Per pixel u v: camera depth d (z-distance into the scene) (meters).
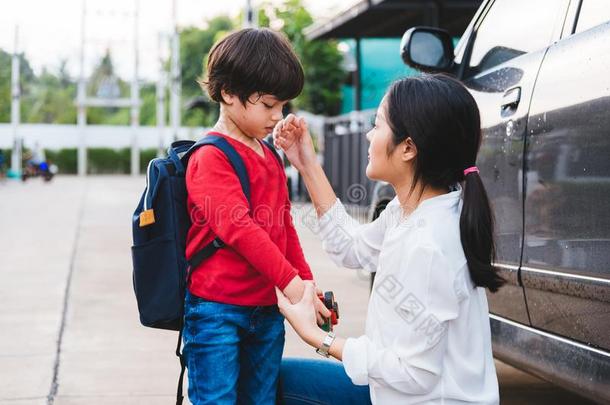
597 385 2.26
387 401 1.76
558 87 2.51
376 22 11.80
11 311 5.01
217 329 1.97
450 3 9.84
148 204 1.99
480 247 1.71
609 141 2.20
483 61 3.37
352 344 1.78
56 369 3.73
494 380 1.80
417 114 1.74
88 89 56.06
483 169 2.97
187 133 39.41
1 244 8.36
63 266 6.91
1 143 37.75
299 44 20.95
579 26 2.64
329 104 22.67
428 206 1.77
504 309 2.84
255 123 2.01
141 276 2.00
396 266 1.76
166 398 3.32
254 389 2.09
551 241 2.50
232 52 1.97
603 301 2.22
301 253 2.26
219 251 1.99
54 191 19.11
